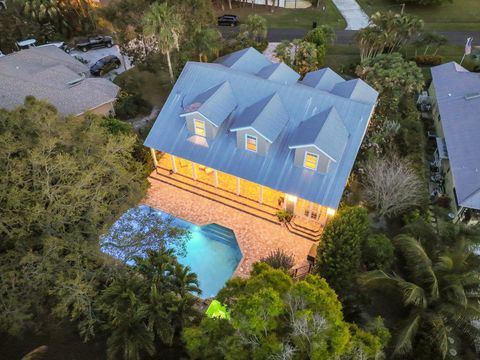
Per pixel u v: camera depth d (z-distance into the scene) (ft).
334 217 80.18
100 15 167.22
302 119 93.09
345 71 163.02
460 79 132.36
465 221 95.71
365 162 103.45
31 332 69.62
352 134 89.56
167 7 129.18
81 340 69.00
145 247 77.51
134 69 161.48
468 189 94.84
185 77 105.09
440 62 166.30
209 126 94.58
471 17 208.74
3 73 128.67
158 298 63.10
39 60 144.56
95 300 65.26
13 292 61.16
